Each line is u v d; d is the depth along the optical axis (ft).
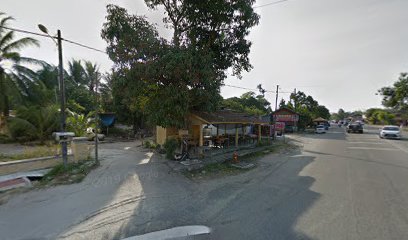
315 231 13.01
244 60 41.22
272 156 40.81
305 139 74.28
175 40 36.24
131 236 12.75
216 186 22.49
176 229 13.51
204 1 33.12
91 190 20.93
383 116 182.60
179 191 20.84
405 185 21.85
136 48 30.68
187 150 35.91
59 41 27.40
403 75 100.89
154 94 32.81
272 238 12.27
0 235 12.87
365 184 22.31
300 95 162.81
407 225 13.65
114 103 74.02
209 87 32.37
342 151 45.73
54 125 53.26
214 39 37.70
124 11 33.53
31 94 60.03
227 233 12.91
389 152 43.04
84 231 13.34
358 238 12.22
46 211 16.21
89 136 60.59
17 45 55.93
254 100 139.44
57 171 26.03
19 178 23.48
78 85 90.48
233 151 44.91
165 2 37.55
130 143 59.26
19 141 53.01
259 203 17.65
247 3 33.76
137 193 20.18
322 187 21.54
